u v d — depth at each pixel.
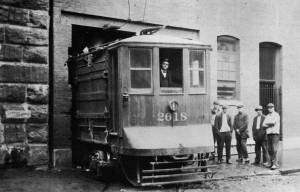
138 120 9.81
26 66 11.10
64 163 12.80
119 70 9.85
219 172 12.30
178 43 10.21
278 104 19.08
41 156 11.31
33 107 11.19
